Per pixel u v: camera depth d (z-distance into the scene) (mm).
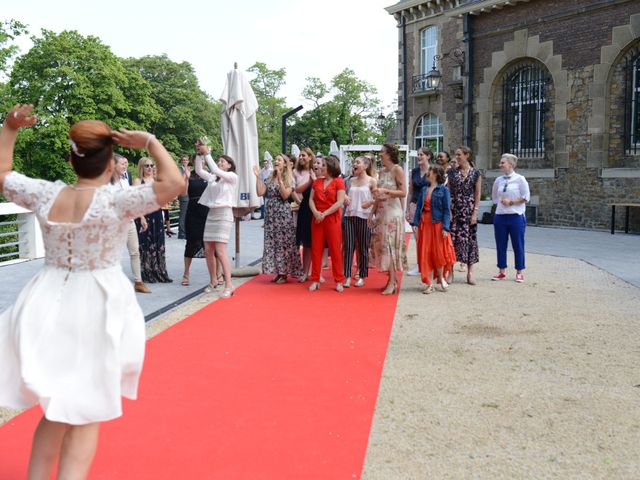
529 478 3156
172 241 15578
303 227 9414
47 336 2369
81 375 2373
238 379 4758
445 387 4562
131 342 2510
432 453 3455
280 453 3453
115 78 48531
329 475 3188
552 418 3959
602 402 4238
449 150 25797
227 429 3787
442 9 25766
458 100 25203
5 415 3980
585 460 3363
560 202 20031
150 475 3178
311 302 7824
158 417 3975
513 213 9219
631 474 3195
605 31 18453
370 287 8992
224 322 6699
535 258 12086
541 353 5449
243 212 10039
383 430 3777
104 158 2572
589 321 6660
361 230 8867
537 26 20391
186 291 8523
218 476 3170
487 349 5598
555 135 20016
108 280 2467
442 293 8430
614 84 18531
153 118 51812
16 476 3139
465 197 9008
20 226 12047
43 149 44531
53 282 2453
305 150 9484
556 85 19922
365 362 5211
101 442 3582
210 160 7965
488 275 10000
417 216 8625
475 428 3803
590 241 15438
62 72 45281
